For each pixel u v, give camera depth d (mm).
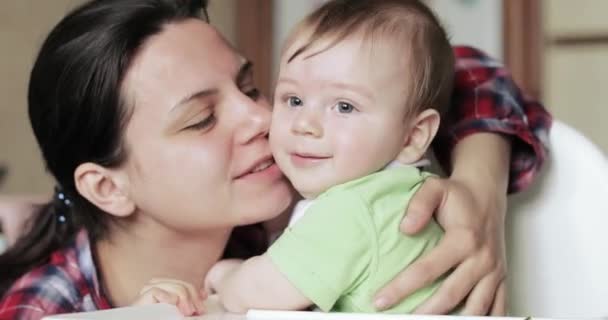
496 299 950
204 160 1061
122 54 1095
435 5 2623
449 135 1158
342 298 877
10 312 1146
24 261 1294
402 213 896
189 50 1097
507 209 1210
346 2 983
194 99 1065
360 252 863
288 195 1088
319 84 930
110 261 1203
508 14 2615
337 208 871
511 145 1170
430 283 893
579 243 1184
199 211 1083
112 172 1142
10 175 2385
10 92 2404
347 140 919
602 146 2742
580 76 2764
